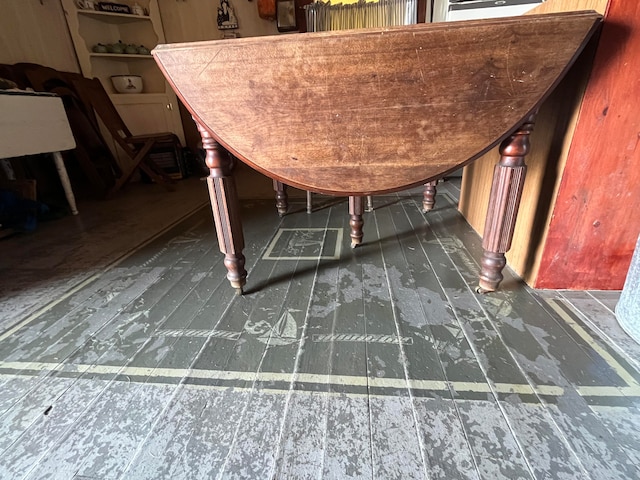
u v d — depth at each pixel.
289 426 0.65
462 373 0.76
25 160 2.34
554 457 0.57
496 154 1.33
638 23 0.76
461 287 1.11
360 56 0.74
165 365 0.82
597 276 1.03
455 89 0.76
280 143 0.85
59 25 2.69
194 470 0.58
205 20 3.14
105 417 0.68
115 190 2.61
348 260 1.33
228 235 1.03
